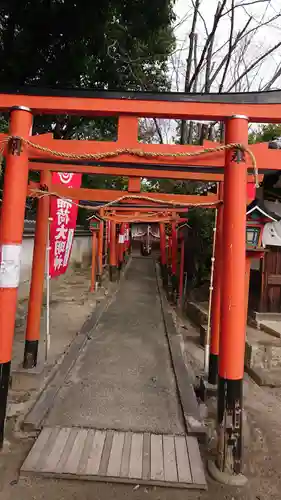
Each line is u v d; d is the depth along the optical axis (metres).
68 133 10.28
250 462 3.18
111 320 8.34
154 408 4.03
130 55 7.48
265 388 4.95
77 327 7.53
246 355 5.57
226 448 2.85
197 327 8.16
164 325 8.05
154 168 4.05
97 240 13.07
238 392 2.83
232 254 2.86
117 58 7.35
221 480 2.81
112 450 3.13
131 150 3.07
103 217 9.39
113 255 14.23
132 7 6.46
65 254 6.85
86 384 4.64
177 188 12.67
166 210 9.97
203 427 3.50
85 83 7.64
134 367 5.34
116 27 6.61
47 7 5.82
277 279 7.33
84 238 19.77
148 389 4.56
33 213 11.95
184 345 6.83
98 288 12.26
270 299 7.36
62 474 2.80
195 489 2.74
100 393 4.38
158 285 14.35
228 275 2.87
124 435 3.39
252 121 3.04
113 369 5.23
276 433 3.74
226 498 2.68
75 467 2.87
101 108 3.07
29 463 2.90
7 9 5.92
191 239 11.99
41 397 4.10
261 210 4.63
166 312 9.20
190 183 11.84
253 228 4.76
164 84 9.80
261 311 7.36
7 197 3.04
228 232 2.89
